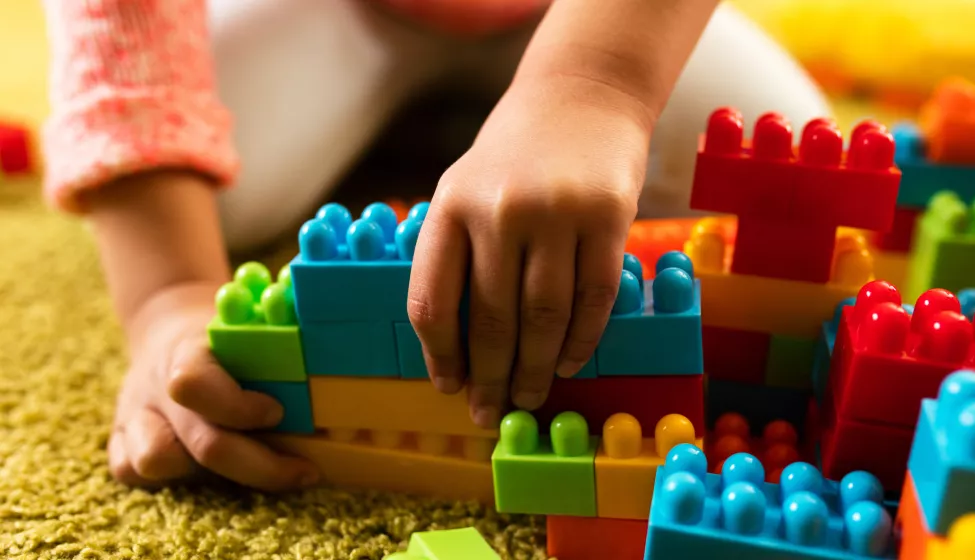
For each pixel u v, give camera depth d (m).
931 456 0.39
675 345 0.53
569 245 0.47
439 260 0.49
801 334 0.63
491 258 0.47
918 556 0.39
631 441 0.51
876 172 0.57
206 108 0.82
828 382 0.55
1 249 1.14
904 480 0.47
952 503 0.37
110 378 0.81
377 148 1.38
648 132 0.57
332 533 0.58
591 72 0.56
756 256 0.62
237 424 0.60
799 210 0.60
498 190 0.47
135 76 0.78
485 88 1.20
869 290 0.51
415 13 1.05
